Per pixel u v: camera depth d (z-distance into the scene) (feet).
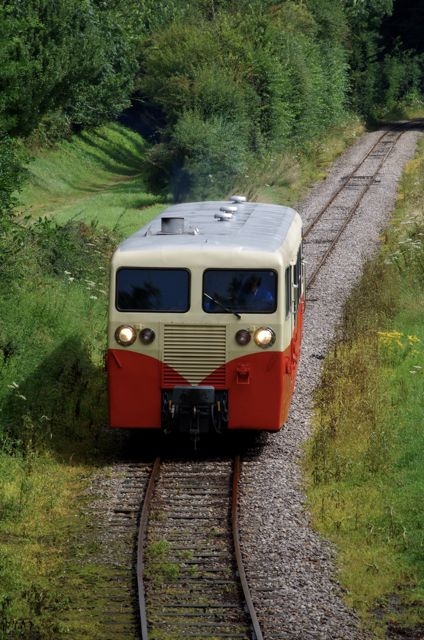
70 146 481.46
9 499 115.55
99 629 88.48
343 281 234.17
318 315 205.87
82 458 133.18
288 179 369.30
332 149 463.01
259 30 438.81
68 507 117.08
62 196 394.52
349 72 619.26
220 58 400.67
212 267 129.49
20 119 316.19
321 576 99.30
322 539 108.06
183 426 131.34
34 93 317.83
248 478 125.49
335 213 318.04
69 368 154.81
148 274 130.21
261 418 131.03
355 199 341.41
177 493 120.88
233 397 130.52
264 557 103.50
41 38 332.19
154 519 113.19
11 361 146.20
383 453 126.31
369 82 625.82
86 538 108.17
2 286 173.99
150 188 366.43
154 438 141.90
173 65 387.34
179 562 102.42
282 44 458.09
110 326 130.82
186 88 373.40
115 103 483.51
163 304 130.00
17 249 185.88
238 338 129.70
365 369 159.12
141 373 130.72
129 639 86.69
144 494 120.57
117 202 350.43
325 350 181.37
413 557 102.01
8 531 109.19
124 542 107.34
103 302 196.34
